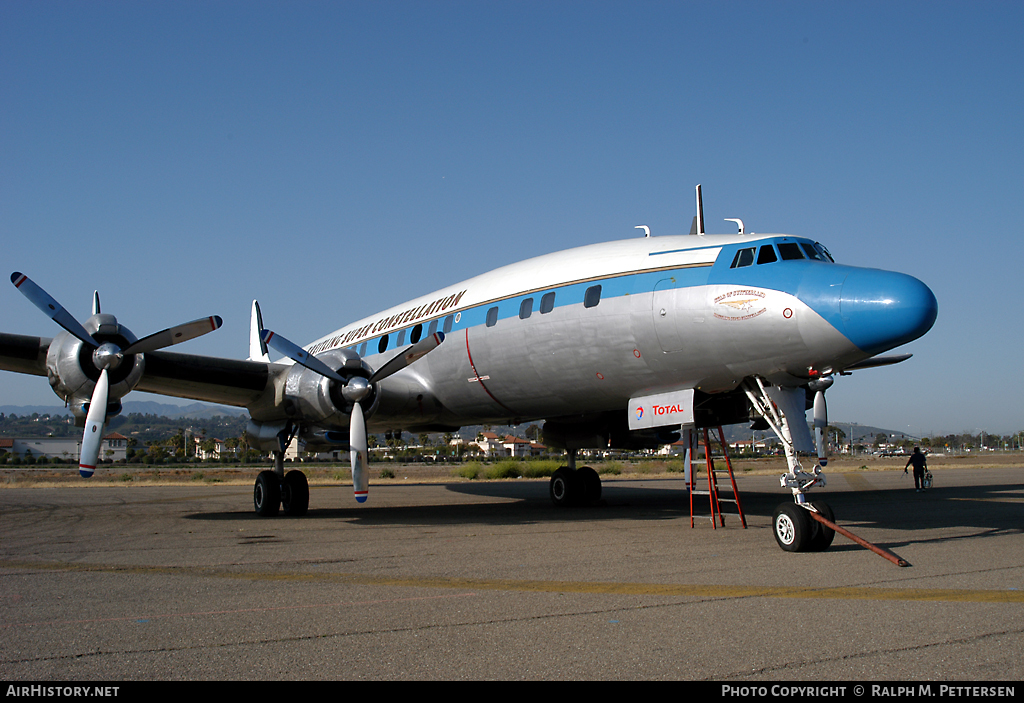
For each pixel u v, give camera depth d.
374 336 16.28
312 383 12.05
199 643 4.57
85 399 10.86
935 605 5.55
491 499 18.12
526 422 15.74
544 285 12.15
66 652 4.38
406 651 4.42
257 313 25.80
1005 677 3.92
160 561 7.66
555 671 4.06
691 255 10.48
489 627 4.95
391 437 19.50
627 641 4.62
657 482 28.80
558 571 7.03
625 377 11.12
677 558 7.80
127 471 47.69
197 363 11.87
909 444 167.62
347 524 11.46
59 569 7.17
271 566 7.33
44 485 28.81
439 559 7.77
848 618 5.15
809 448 9.18
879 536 9.66
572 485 15.55
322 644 4.55
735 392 10.97
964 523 11.38
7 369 11.52
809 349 9.05
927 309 8.40
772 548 8.53
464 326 13.44
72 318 10.49
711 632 4.81
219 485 28.50
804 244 10.06
